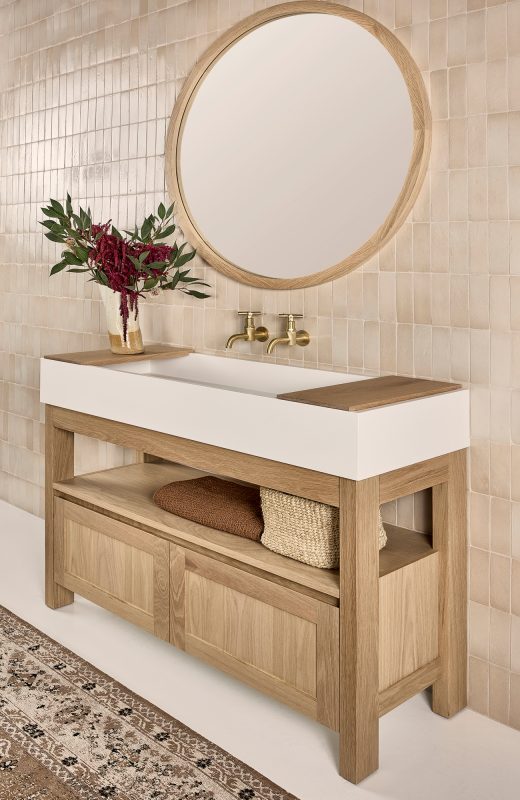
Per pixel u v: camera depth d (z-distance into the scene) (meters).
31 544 3.37
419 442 1.92
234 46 2.56
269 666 2.03
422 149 2.09
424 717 2.15
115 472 2.81
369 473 1.79
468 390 2.07
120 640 2.54
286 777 1.88
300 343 2.44
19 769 1.88
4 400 3.87
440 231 2.10
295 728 2.08
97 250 2.62
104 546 2.49
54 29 3.33
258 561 2.01
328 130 2.32
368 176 2.23
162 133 2.85
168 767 1.89
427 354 2.16
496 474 2.05
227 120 2.60
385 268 2.23
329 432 1.81
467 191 2.03
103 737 2.01
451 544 2.08
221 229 2.66
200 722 2.10
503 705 2.11
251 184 2.54
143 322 3.03
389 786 1.85
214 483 2.52
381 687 1.94
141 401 2.33
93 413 2.51
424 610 2.05
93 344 3.28
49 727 2.05
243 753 1.97
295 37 2.38
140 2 2.89
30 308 3.62
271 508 2.06
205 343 2.79
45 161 3.44
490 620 2.11
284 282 2.47
